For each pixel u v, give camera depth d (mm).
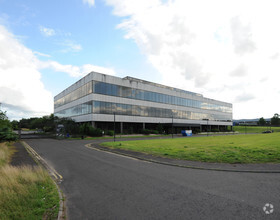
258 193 5691
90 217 4254
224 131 78062
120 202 5109
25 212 4215
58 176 7988
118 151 15523
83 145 21703
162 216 4258
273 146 15742
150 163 10688
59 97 59594
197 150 14500
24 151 16047
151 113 49781
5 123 26312
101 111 39500
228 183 6746
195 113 64312
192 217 4191
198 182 6906
